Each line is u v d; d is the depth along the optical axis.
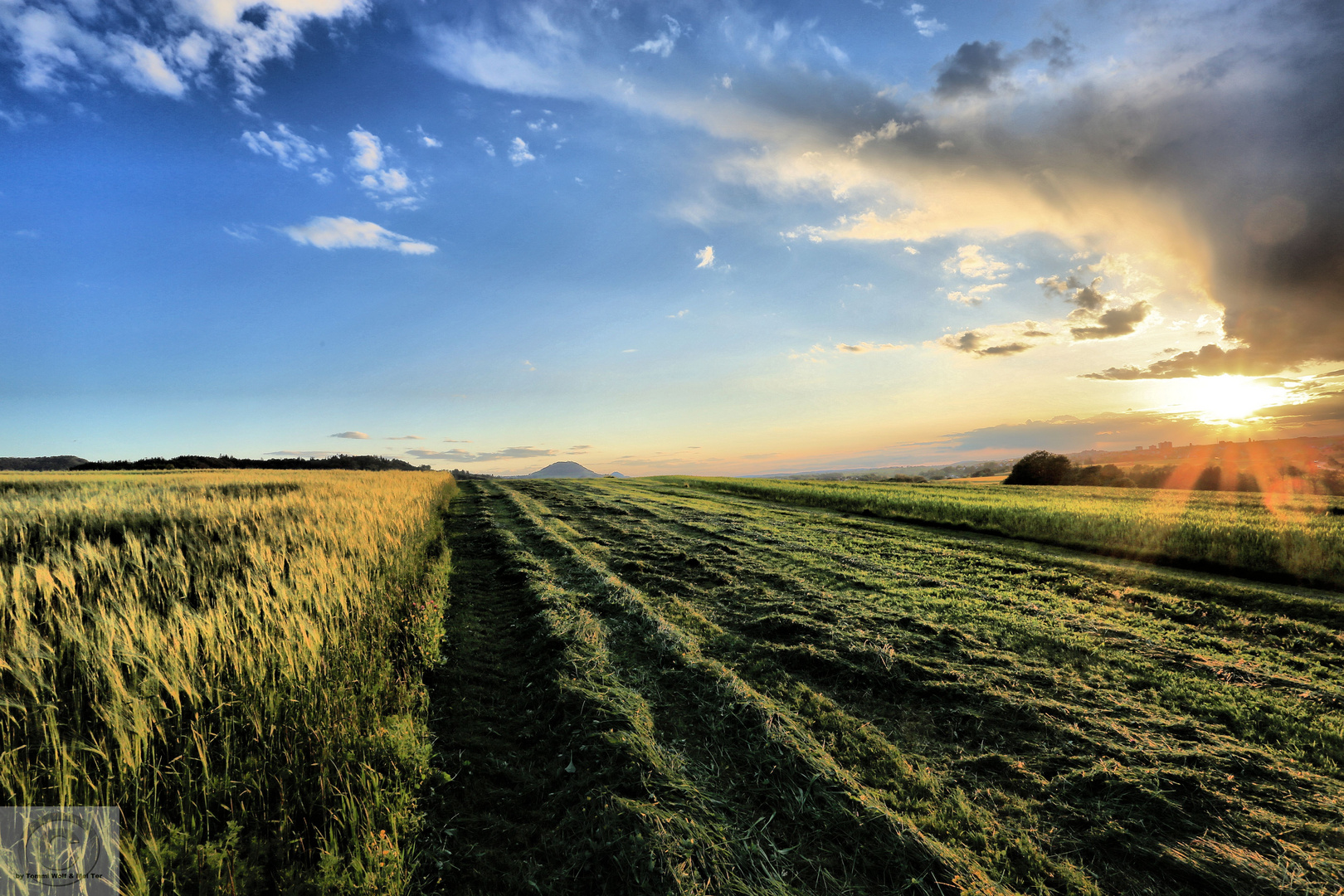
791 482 39.94
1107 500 23.00
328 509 14.04
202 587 6.93
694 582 9.78
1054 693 5.34
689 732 4.77
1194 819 3.57
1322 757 4.19
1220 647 6.70
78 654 4.65
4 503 13.92
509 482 46.75
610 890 3.08
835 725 4.80
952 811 3.68
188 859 2.88
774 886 3.05
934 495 25.11
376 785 3.53
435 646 6.41
